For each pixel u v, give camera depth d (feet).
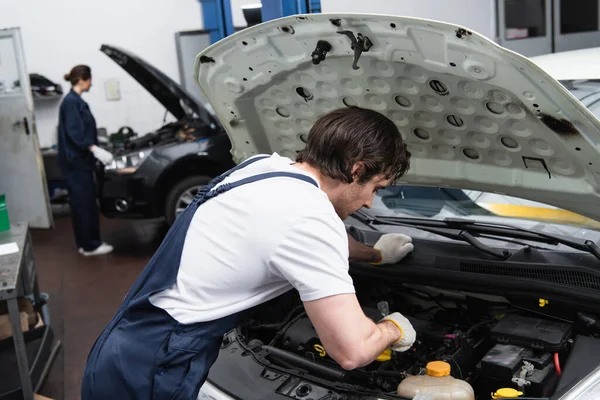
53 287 16.94
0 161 21.66
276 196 4.96
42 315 13.30
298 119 7.31
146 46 26.68
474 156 6.78
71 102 18.10
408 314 7.64
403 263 7.14
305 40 5.99
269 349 6.66
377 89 6.37
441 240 7.50
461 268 6.81
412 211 8.71
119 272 17.75
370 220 8.21
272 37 6.10
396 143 5.25
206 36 26.55
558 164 6.10
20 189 21.97
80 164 18.63
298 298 7.76
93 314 14.88
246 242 4.98
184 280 5.28
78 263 18.88
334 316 4.73
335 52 6.00
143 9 26.32
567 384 5.40
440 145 6.88
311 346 6.80
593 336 6.07
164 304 5.38
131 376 5.35
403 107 6.51
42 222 22.25
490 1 28.55
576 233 7.20
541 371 5.80
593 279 6.07
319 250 4.78
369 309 7.33
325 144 5.08
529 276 6.39
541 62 10.09
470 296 7.29
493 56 5.10
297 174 5.14
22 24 25.55
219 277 5.13
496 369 5.84
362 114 5.22
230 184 5.30
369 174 5.16
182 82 26.86
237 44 6.35
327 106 6.93
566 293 6.09
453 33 5.11
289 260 4.82
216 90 7.20
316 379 6.09
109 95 26.73
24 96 20.98
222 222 5.15
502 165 6.64
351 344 4.73
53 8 25.63
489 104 5.83
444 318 7.30
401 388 5.65
